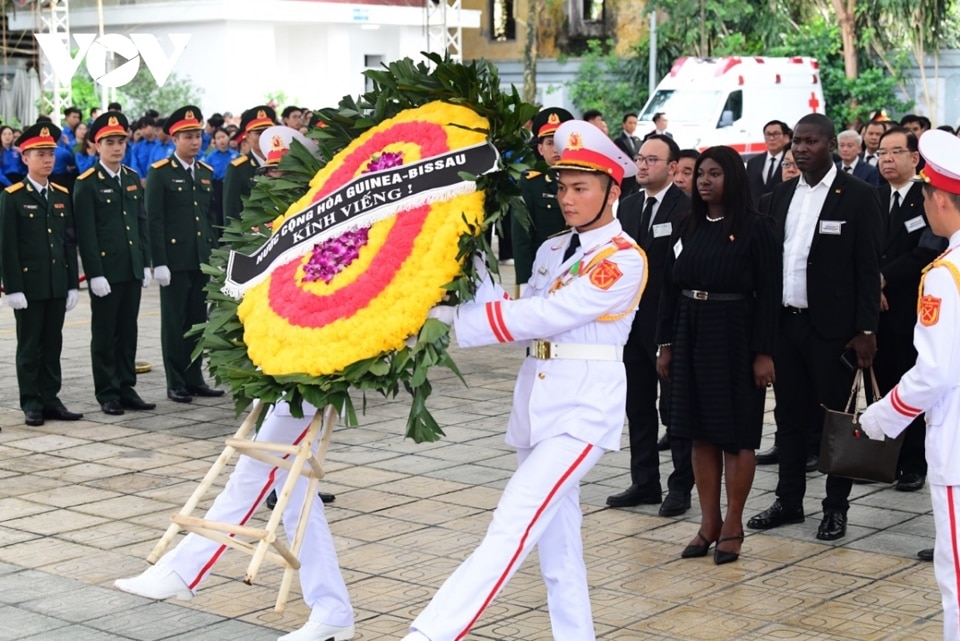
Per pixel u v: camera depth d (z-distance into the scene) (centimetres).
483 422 1119
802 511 827
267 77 3122
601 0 3656
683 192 844
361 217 560
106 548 784
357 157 582
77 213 1145
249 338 567
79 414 1150
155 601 690
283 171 619
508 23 3791
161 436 1084
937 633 639
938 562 528
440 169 554
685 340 752
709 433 741
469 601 533
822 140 800
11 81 3191
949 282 518
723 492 907
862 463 718
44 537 806
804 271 804
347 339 540
